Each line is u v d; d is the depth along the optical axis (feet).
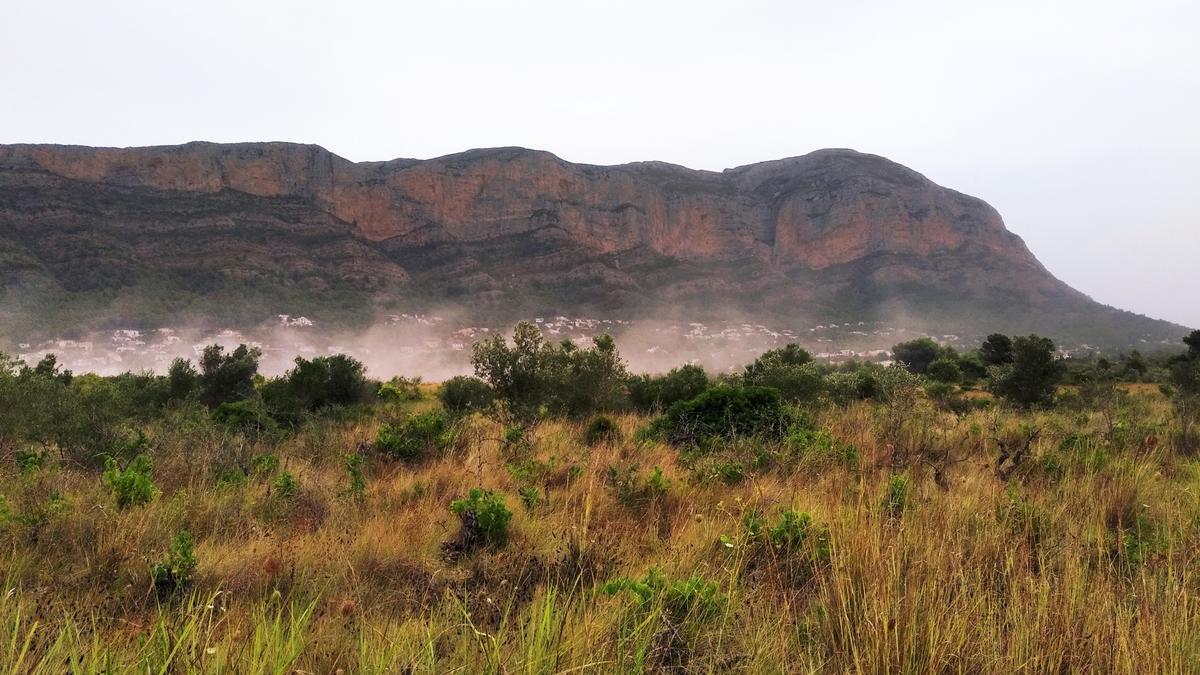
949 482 17.87
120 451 25.49
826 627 9.20
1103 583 10.11
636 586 10.03
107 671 6.69
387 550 13.82
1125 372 141.28
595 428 35.09
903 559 9.75
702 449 27.81
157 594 10.73
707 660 8.55
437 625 9.53
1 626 7.80
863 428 29.76
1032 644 8.34
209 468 22.75
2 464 22.99
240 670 7.43
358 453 27.58
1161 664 7.75
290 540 13.97
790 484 18.19
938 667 7.97
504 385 45.21
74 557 13.15
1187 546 12.03
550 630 8.46
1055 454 22.34
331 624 9.59
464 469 22.48
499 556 13.10
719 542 13.51
